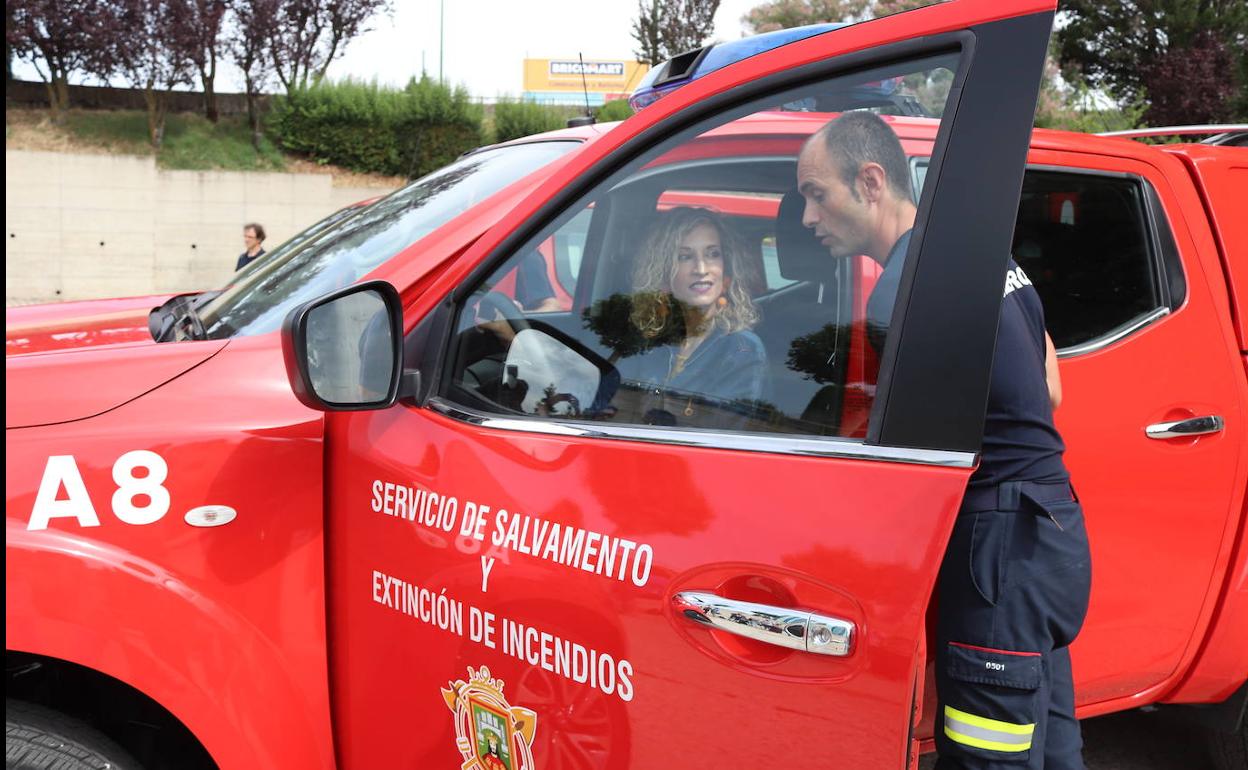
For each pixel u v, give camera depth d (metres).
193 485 1.59
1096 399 2.16
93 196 16.12
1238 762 2.59
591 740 1.46
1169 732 3.19
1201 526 2.25
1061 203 2.29
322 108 18.61
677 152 1.56
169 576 1.55
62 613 1.48
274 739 1.62
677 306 1.55
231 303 2.19
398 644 1.63
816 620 1.30
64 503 1.53
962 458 1.27
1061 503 1.56
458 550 1.55
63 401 1.61
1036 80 1.28
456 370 1.64
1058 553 1.54
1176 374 2.24
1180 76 14.93
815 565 1.31
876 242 1.38
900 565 1.27
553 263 1.64
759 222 1.50
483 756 1.55
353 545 1.66
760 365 1.46
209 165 18.06
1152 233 2.33
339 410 1.48
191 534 1.58
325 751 1.70
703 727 1.38
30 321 2.31
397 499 1.62
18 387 1.62
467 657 1.55
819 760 1.32
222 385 1.69
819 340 1.42
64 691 1.66
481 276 1.64
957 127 1.31
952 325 1.29
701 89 1.53
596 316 1.61
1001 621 1.53
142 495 1.56
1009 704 1.54
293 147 18.84
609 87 27.81
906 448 1.31
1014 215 1.28
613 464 1.48
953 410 1.29
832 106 1.43
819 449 1.37
